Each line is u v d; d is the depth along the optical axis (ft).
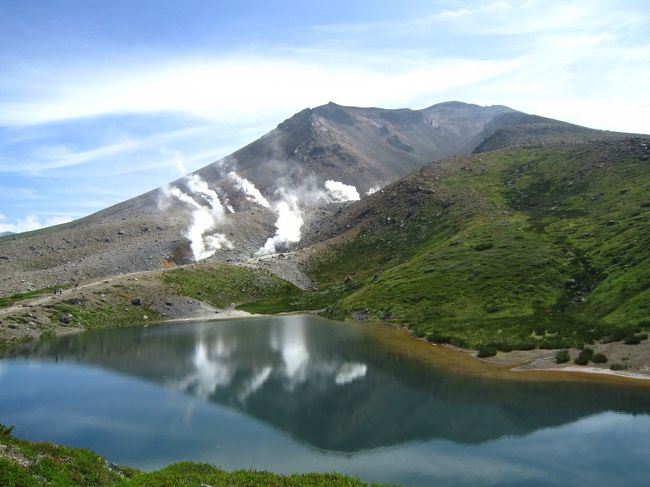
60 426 173.68
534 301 310.24
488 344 254.47
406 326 334.85
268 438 157.79
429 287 384.47
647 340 205.67
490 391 189.26
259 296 582.35
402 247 606.55
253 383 224.12
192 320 458.09
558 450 135.64
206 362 273.13
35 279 630.74
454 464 131.95
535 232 447.83
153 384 229.04
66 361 287.48
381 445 148.05
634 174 524.11
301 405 189.57
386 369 235.81
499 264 385.91
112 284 505.25
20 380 242.78
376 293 421.18
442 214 629.92
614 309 252.21
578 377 191.31
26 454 89.30
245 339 342.85
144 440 158.81
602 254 340.39
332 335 341.62
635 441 137.69
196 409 189.78
